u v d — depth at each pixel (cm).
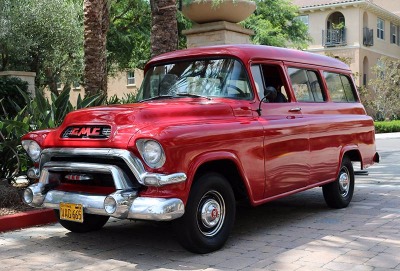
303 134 654
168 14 1039
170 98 612
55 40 1955
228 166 557
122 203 473
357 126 790
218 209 538
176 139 481
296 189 647
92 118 521
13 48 1814
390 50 4072
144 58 2605
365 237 593
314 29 3675
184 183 487
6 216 643
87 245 576
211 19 1130
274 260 509
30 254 543
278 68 658
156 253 539
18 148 783
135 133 484
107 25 1385
